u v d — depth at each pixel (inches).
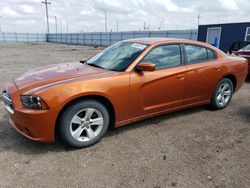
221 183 112.0
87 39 2127.2
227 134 163.6
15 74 391.9
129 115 155.3
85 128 140.1
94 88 135.9
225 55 211.9
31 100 125.2
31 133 129.0
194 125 177.8
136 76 152.0
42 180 111.7
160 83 161.9
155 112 167.0
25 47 1492.4
